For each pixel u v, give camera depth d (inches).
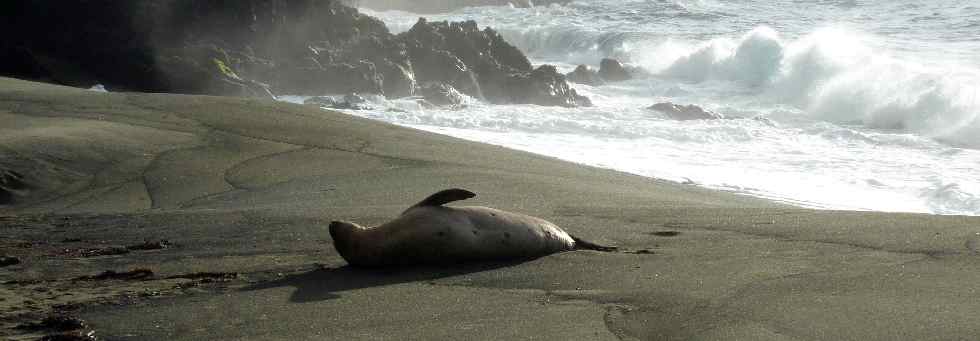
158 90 1165.7
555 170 602.9
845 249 285.3
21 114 718.5
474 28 1407.5
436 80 1280.8
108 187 549.0
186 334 201.9
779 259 269.6
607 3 2063.2
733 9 1818.4
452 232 266.7
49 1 1240.2
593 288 236.2
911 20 1503.4
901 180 644.7
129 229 378.6
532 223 283.0
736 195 565.6
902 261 262.1
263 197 501.7
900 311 202.8
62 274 282.4
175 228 374.0
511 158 644.1
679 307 213.0
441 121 958.4
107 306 230.7
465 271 259.8
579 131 901.8
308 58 1242.0
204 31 1254.9
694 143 825.5
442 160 614.2
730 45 1371.8
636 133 870.4
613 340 187.9
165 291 247.9
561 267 261.6
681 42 1549.0
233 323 209.9
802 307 209.8
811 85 1127.0
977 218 346.0
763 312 206.2
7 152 582.2
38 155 585.0
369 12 2174.0
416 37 1366.9
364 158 615.2
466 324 203.6
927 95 956.0
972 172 668.7
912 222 338.0
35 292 249.9
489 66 1312.7
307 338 195.5
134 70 1184.8
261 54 1266.0
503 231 274.2
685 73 1395.2
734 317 202.7
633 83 1380.4
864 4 1701.5
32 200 530.0
